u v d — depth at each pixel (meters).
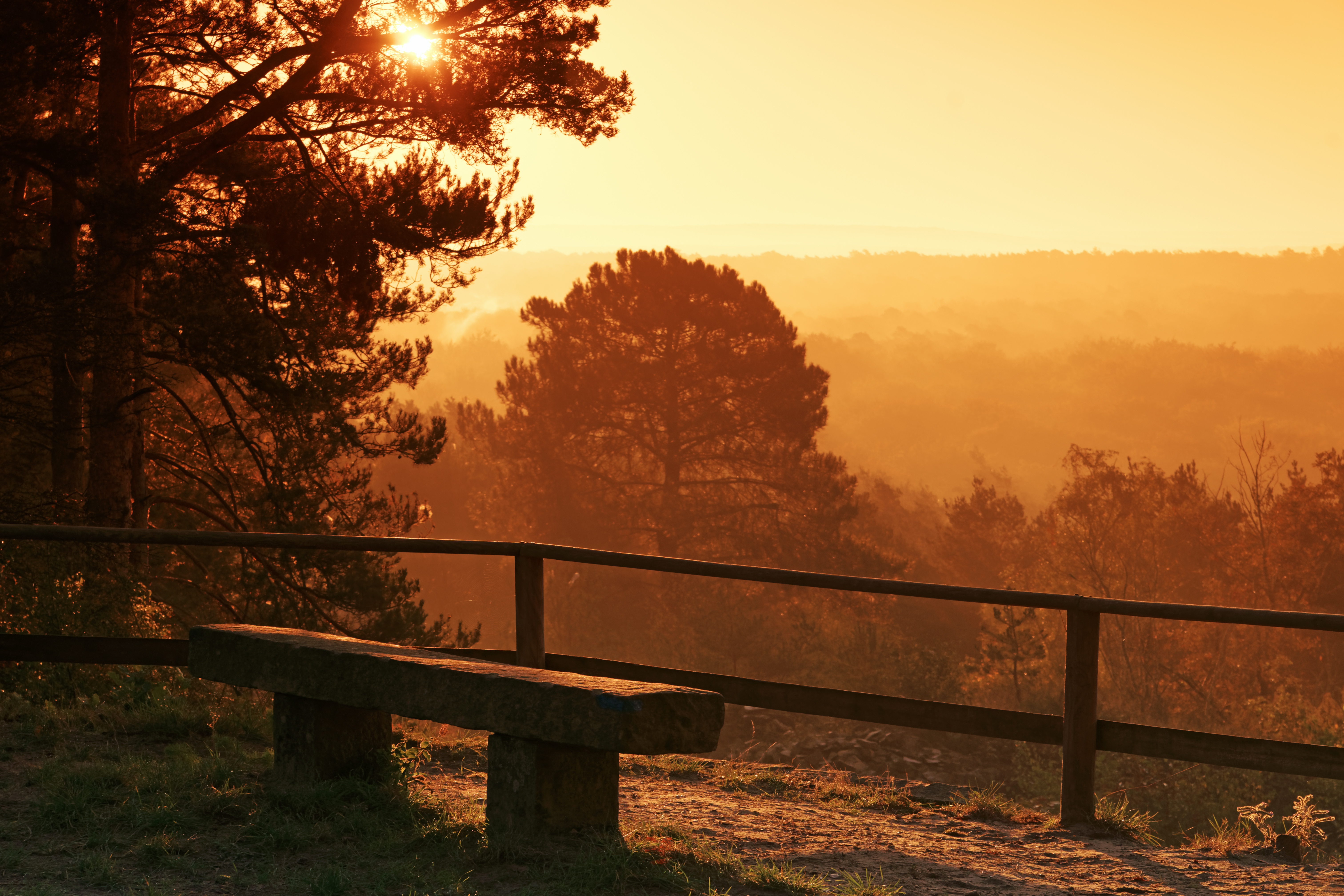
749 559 38.69
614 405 38.88
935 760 23.39
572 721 3.85
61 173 13.74
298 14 14.08
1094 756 5.31
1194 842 5.29
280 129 15.66
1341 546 42.50
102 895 3.50
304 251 14.09
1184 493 44.41
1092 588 37.97
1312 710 27.56
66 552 10.68
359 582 17.09
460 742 6.18
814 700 5.64
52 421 15.99
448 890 3.63
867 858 4.50
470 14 14.12
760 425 39.16
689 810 5.15
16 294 12.45
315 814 4.32
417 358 16.83
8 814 4.27
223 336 14.32
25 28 12.53
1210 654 36.88
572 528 39.19
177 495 20.02
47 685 6.61
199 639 5.06
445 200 13.96
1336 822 20.14
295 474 16.27
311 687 4.56
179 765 4.91
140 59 14.98
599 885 3.70
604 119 14.79
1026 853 4.80
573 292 39.44
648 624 39.47
